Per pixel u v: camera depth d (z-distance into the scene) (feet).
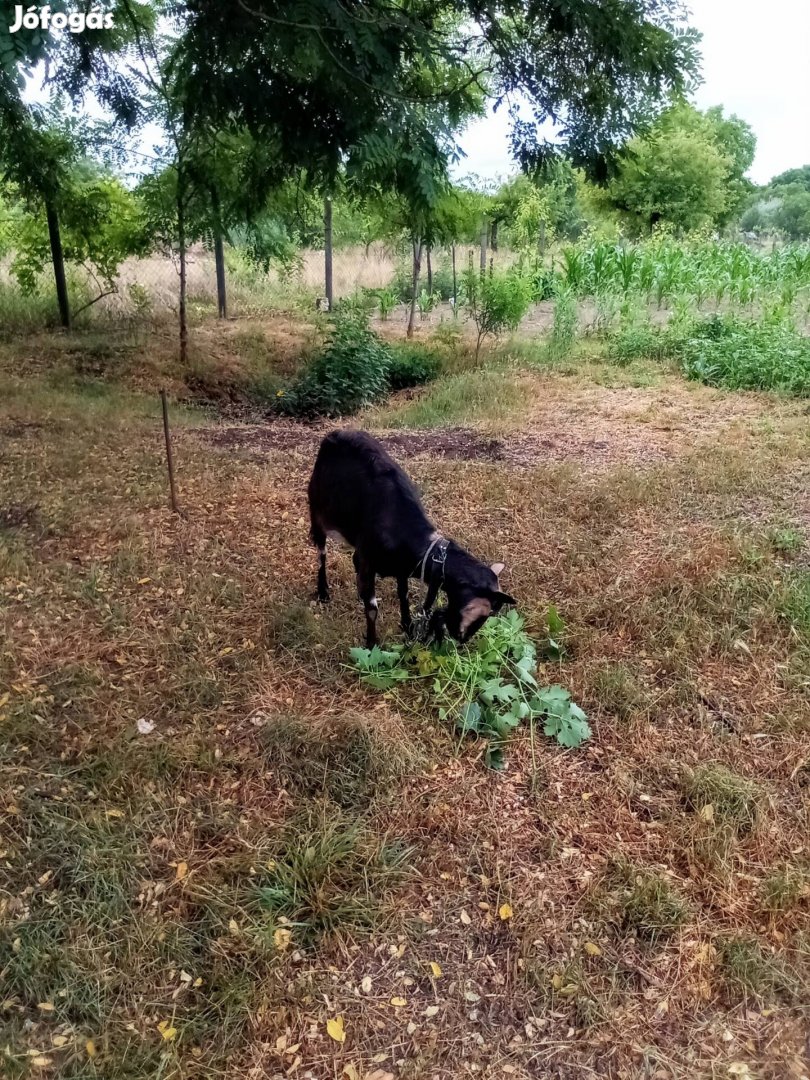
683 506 19.24
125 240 40.68
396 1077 7.23
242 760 10.87
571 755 11.38
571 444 24.95
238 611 14.48
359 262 74.28
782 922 8.80
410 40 21.02
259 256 47.29
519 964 8.27
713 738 11.65
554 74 22.86
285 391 35.40
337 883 9.10
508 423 27.55
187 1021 7.58
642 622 14.19
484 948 8.50
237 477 21.26
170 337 41.81
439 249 73.15
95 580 15.07
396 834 9.84
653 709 12.15
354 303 44.75
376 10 20.27
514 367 37.65
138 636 13.52
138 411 28.91
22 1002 7.72
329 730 11.15
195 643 13.39
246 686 12.42
